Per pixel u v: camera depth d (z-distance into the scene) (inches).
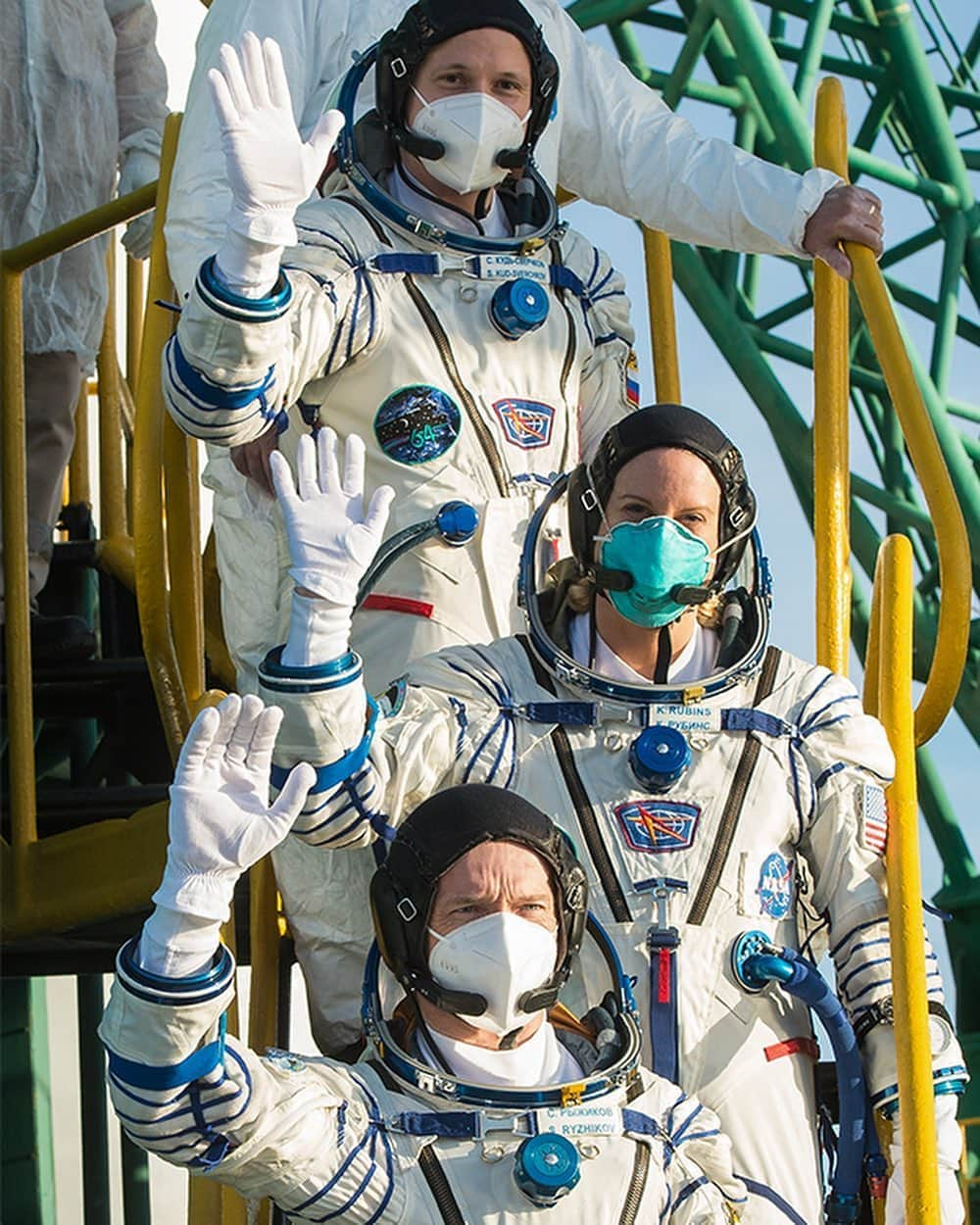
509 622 189.0
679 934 161.8
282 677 153.6
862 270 207.5
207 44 213.8
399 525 188.4
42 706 264.8
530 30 192.4
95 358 285.1
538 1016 154.9
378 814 160.7
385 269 190.4
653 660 169.5
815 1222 161.3
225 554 199.8
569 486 171.0
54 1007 351.9
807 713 170.1
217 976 136.4
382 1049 150.8
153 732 261.4
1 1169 319.6
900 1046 160.1
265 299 166.6
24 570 227.9
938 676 195.9
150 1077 136.6
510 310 191.5
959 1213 163.2
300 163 162.6
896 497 365.1
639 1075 153.0
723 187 216.2
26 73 276.7
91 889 211.5
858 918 167.0
